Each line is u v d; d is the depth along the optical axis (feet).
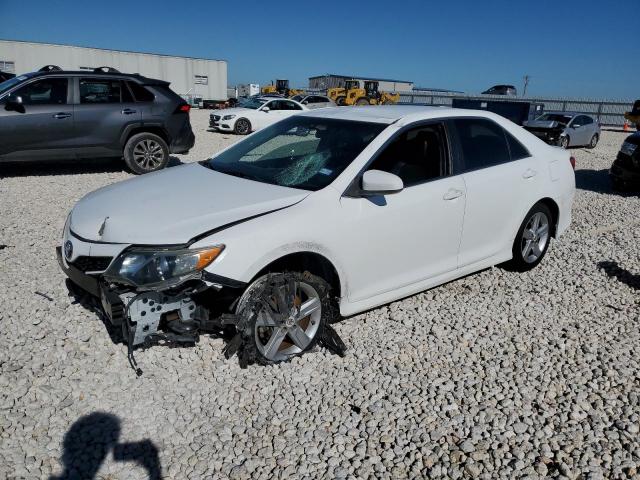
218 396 10.24
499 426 9.72
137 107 31.04
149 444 9.04
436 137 13.87
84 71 30.14
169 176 13.52
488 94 155.74
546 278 16.66
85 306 12.12
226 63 139.54
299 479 8.43
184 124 32.83
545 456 9.01
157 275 9.83
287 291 10.94
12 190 26.30
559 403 10.44
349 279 11.93
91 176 30.86
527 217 16.05
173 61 131.85
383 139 12.72
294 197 11.42
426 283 13.69
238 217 10.66
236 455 8.90
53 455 8.71
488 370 11.48
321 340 11.82
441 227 13.42
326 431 9.50
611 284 16.44
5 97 28.25
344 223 11.51
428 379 11.10
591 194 31.40
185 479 8.38
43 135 29.01
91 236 10.83
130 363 10.48
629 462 8.89
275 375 10.91
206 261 9.93
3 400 9.89
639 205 28.37
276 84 146.10
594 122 62.64
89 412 9.69
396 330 12.98
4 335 11.98
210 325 10.59
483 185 14.32
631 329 13.60
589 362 11.96
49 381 10.46
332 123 14.03
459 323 13.46
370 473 8.59
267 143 14.46
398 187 11.27
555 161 16.81
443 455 9.00
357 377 11.03
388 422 9.73
